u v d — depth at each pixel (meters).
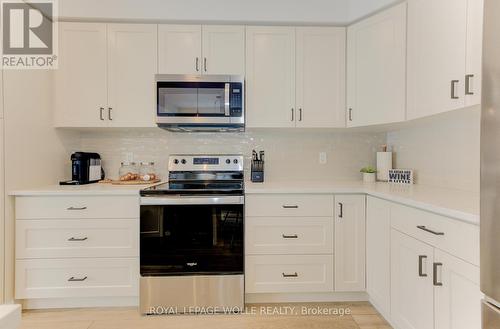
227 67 2.33
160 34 2.30
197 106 2.24
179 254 2.03
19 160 2.02
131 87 2.31
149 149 2.68
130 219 2.04
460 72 1.46
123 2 2.25
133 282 2.05
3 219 1.91
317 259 2.11
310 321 1.92
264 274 2.09
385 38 2.06
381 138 2.72
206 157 2.60
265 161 2.71
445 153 2.04
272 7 2.30
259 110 2.35
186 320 1.95
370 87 2.18
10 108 1.95
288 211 2.09
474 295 1.13
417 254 1.50
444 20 1.57
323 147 2.73
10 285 1.96
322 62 2.36
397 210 1.69
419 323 1.48
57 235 2.01
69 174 2.53
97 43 2.29
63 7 2.22
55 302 2.07
